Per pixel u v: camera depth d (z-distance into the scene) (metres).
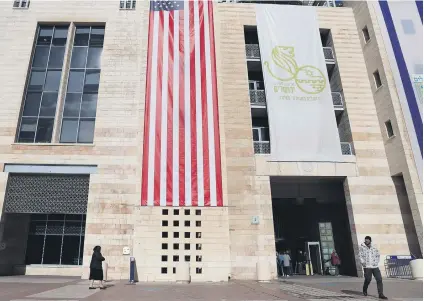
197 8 23.66
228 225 19.05
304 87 22.08
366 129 21.78
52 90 21.72
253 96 22.69
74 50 22.92
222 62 22.69
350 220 20.08
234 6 24.31
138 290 12.99
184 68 21.97
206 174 19.81
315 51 23.20
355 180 20.48
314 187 22.50
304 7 24.69
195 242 18.66
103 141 20.34
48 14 23.14
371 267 10.91
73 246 20.75
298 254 23.84
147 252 18.31
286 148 20.69
